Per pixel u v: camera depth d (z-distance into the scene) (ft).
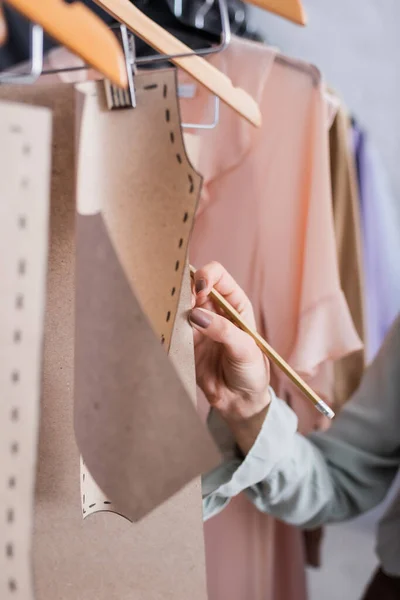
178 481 1.07
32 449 0.99
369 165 4.29
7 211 0.94
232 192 3.04
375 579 2.97
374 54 5.43
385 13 5.35
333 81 5.50
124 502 1.15
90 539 1.53
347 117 4.12
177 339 1.58
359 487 2.64
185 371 1.58
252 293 3.08
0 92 1.30
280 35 5.48
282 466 2.33
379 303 4.31
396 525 2.68
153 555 1.56
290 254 3.00
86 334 1.14
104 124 1.23
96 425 1.16
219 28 3.60
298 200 2.97
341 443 2.71
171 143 1.24
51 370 1.49
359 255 3.46
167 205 1.25
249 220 3.04
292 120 2.95
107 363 1.13
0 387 0.97
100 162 1.23
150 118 1.25
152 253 1.27
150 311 1.29
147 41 1.44
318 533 4.07
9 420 0.98
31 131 0.94
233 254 3.08
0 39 1.14
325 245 2.91
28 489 1.00
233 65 2.85
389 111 5.49
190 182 1.23
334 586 5.52
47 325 1.48
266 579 3.25
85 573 1.52
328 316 2.92
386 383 2.73
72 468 1.51
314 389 3.16
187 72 1.56
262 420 2.12
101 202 1.23
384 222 4.31
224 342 1.81
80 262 1.14
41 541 1.50
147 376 1.09
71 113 1.33
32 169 0.95
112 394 1.13
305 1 5.42
